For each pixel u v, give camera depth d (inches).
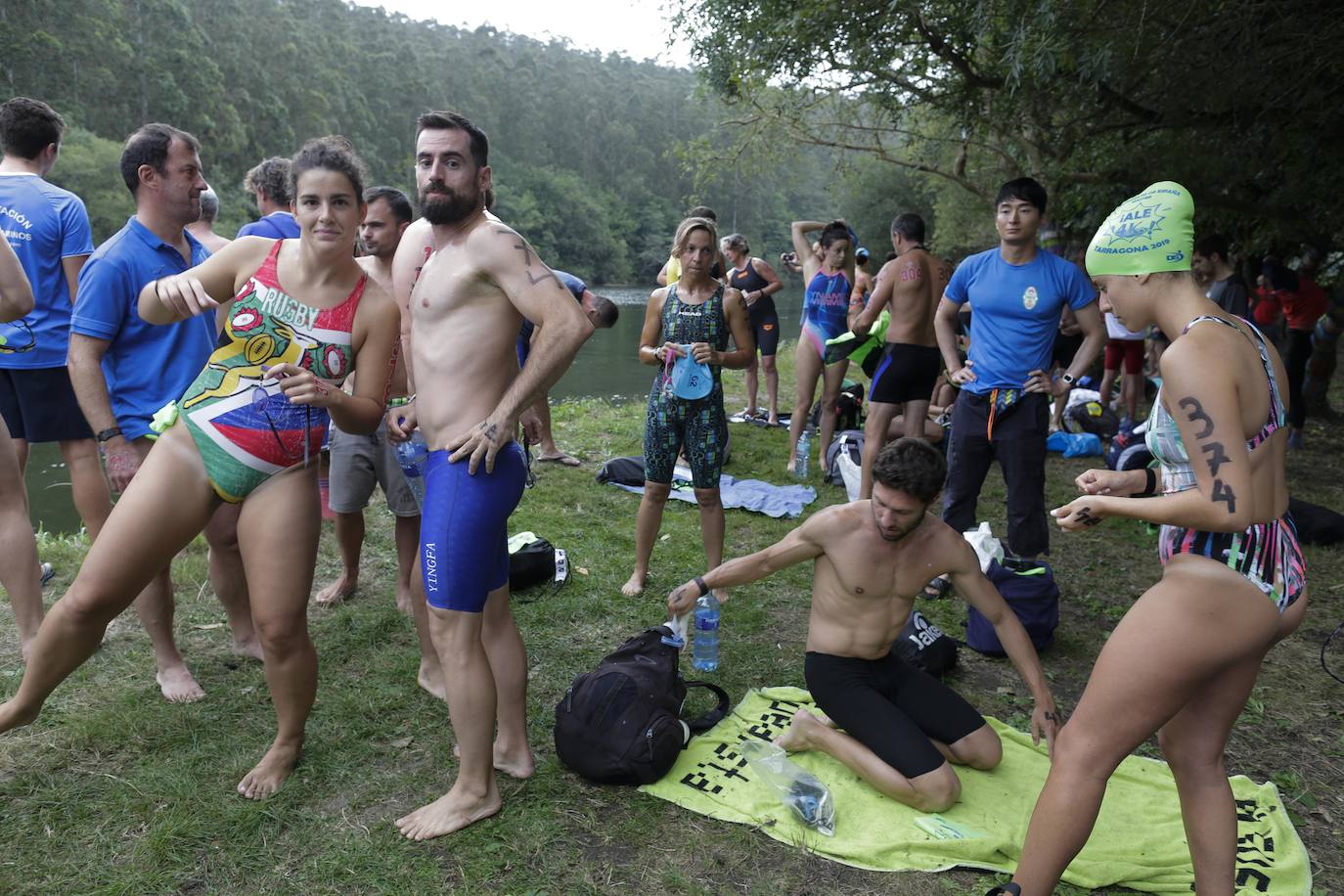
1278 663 154.9
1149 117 286.8
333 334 103.6
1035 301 162.1
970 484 174.6
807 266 315.3
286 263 103.5
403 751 120.5
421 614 133.2
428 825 103.2
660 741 113.2
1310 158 289.6
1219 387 75.9
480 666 103.3
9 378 137.8
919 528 118.3
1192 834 88.0
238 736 121.6
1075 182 335.0
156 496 98.8
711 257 169.5
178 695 129.6
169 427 100.7
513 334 101.7
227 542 136.9
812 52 303.1
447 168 96.3
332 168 98.7
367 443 156.2
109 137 2110.0
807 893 96.8
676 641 127.1
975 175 531.2
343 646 149.0
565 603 171.0
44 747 116.3
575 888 96.0
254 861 98.1
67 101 1993.1
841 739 117.7
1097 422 322.3
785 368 526.6
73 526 285.3
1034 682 114.5
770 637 162.7
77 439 142.1
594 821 107.3
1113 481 92.4
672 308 170.6
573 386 595.2
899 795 111.6
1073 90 269.4
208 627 153.9
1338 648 161.5
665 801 111.9
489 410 100.3
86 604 98.7
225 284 104.8
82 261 140.6
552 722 129.8
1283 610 81.4
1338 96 254.7
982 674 150.7
